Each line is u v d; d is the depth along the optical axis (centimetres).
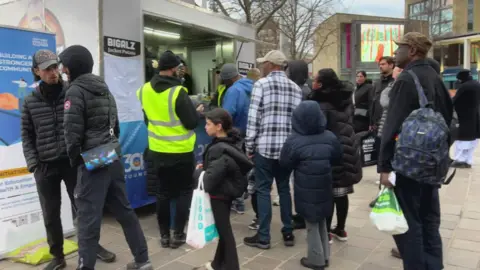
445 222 454
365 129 642
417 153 257
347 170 378
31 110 318
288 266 347
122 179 313
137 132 457
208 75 746
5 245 363
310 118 327
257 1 994
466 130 748
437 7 2973
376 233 428
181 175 383
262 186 386
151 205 521
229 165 304
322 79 372
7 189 363
